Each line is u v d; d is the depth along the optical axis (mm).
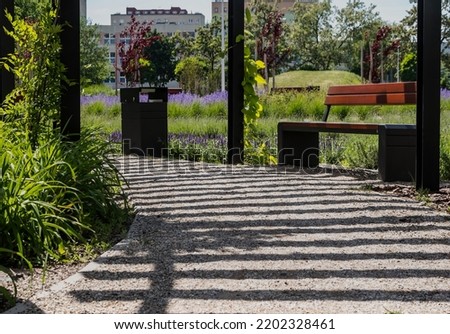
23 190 3814
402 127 6461
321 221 4637
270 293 3119
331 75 36062
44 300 3029
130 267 3533
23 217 3713
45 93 5039
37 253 3539
